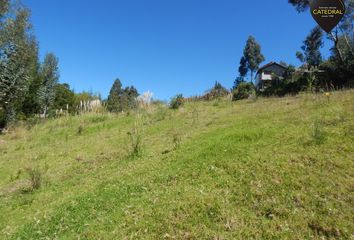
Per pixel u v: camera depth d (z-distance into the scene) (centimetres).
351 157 626
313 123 810
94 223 554
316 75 2291
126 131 1266
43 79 3756
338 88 1873
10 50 2883
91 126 1546
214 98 2136
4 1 2878
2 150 1392
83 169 892
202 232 488
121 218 548
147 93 1830
